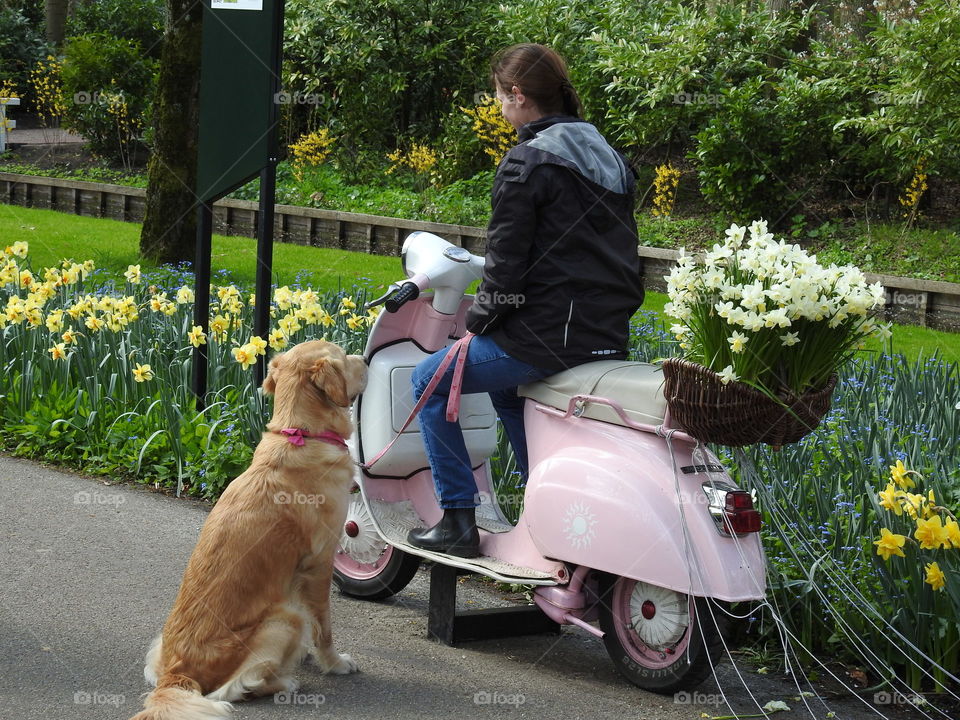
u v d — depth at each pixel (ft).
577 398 11.96
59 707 10.78
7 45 84.84
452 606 13.02
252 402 18.95
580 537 11.55
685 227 44.73
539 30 51.70
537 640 13.48
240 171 20.13
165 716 9.66
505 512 16.08
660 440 11.37
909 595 12.26
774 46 45.19
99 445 20.17
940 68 36.68
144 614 13.39
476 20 56.85
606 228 12.18
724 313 10.33
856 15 50.55
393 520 14.19
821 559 12.53
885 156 42.32
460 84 57.77
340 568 14.99
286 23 58.08
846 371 21.16
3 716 10.52
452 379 12.72
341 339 22.09
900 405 19.43
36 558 15.21
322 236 48.55
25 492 18.31
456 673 12.15
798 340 10.42
